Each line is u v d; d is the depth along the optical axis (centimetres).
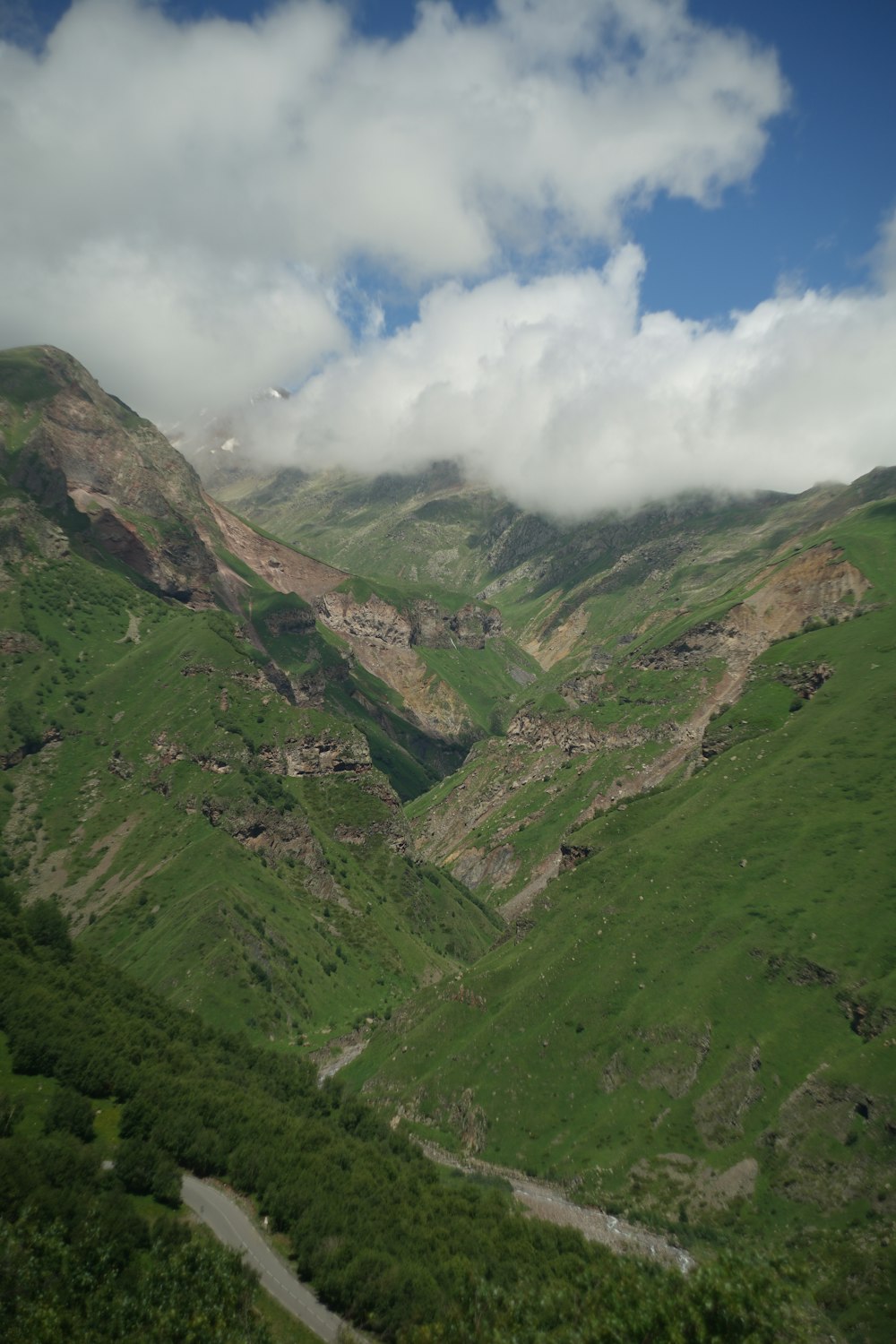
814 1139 14762
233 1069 15488
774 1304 9744
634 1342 9381
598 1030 19025
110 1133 12056
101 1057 13175
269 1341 9494
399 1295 10638
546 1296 10431
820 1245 13062
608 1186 15962
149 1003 16838
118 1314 8894
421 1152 16700
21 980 14700
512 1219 13350
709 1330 9362
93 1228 9712
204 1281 9638
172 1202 11306
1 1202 9638
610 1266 11862
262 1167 12394
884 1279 11331
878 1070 14762
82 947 17975
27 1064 12700
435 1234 12219
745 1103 16112
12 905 17775
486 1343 9725
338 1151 13475
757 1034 16938
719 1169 15325
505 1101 18588
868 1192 13612
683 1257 13888
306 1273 10975
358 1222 11844
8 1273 8806
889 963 16588
